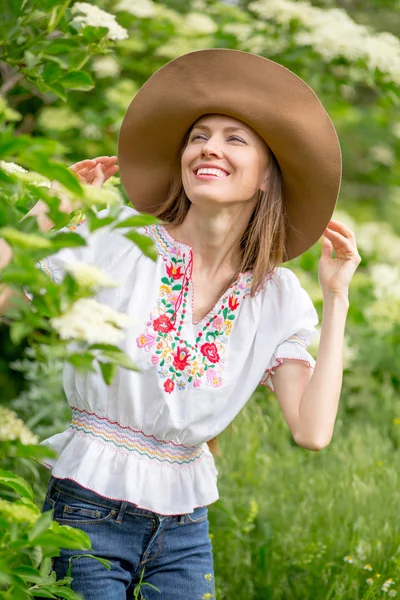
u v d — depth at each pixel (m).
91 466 2.06
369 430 4.07
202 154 2.19
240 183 2.19
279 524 3.26
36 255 1.43
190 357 2.13
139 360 2.07
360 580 2.91
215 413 2.16
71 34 2.35
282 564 3.07
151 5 4.37
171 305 2.14
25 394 4.13
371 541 3.03
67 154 4.57
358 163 8.02
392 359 4.98
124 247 2.14
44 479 3.49
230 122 2.21
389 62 4.50
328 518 3.23
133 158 2.43
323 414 2.19
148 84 2.29
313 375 2.23
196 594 2.20
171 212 2.40
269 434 3.96
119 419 2.09
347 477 3.45
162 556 2.19
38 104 4.71
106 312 1.41
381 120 6.62
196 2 5.12
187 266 2.17
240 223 2.26
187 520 2.21
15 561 1.57
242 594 2.99
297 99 2.19
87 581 2.05
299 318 2.27
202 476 2.23
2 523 1.50
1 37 2.21
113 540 2.09
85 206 1.45
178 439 2.15
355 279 5.21
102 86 4.63
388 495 3.33
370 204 8.20
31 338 1.45
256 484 3.55
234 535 3.18
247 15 5.09
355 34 4.52
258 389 4.41
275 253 2.33
